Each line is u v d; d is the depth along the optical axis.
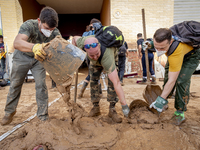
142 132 2.06
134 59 7.51
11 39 7.82
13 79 2.29
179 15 7.71
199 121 2.41
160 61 7.05
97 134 1.95
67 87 1.84
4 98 4.17
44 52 1.62
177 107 2.36
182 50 1.97
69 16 16.02
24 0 8.97
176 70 2.03
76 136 1.83
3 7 7.65
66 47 1.67
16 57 2.23
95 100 2.65
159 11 7.62
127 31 7.68
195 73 7.93
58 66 1.69
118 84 2.09
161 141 1.87
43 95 2.34
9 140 1.92
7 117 2.43
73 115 2.06
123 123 2.39
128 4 7.54
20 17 8.11
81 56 1.70
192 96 3.90
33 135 1.79
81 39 2.21
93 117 2.67
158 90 2.71
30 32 2.06
